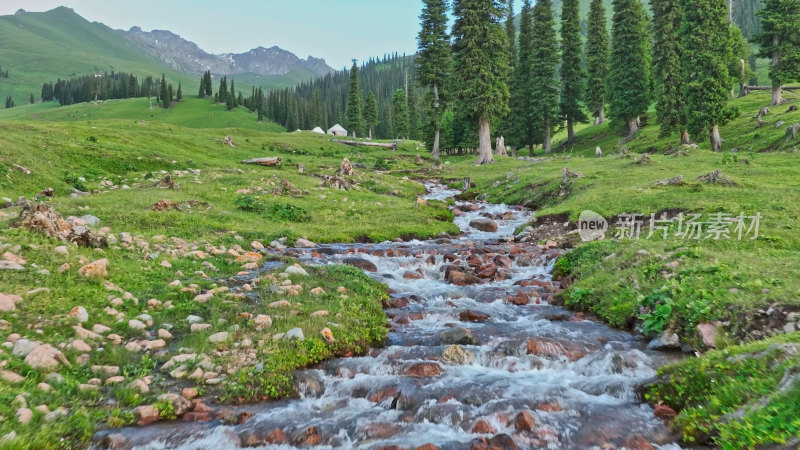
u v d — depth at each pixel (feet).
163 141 147.64
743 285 32.24
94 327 26.99
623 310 35.70
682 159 109.40
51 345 23.84
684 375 22.31
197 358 25.94
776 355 19.92
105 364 24.29
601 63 232.94
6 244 34.19
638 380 24.36
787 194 60.54
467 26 155.74
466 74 162.50
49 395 20.33
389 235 73.00
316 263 51.11
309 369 27.22
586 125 296.30
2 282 28.84
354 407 23.17
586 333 33.22
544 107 209.05
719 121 134.10
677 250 42.98
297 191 94.07
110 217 55.26
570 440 19.53
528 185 111.34
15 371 21.04
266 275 41.57
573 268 49.44
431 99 202.80
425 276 52.65
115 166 102.73
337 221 78.38
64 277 32.04
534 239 70.59
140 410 20.94
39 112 564.30
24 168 78.28
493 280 50.34
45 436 17.79
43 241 37.11
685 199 65.46
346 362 28.27
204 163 125.39
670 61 159.53
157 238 47.93
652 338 31.78
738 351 21.95
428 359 28.76
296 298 36.68
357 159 187.62
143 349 26.48
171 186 84.12
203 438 19.66
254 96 602.03
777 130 128.77
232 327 30.14
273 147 195.31
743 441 16.08
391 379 25.89
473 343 31.40
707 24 135.33
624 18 191.83
